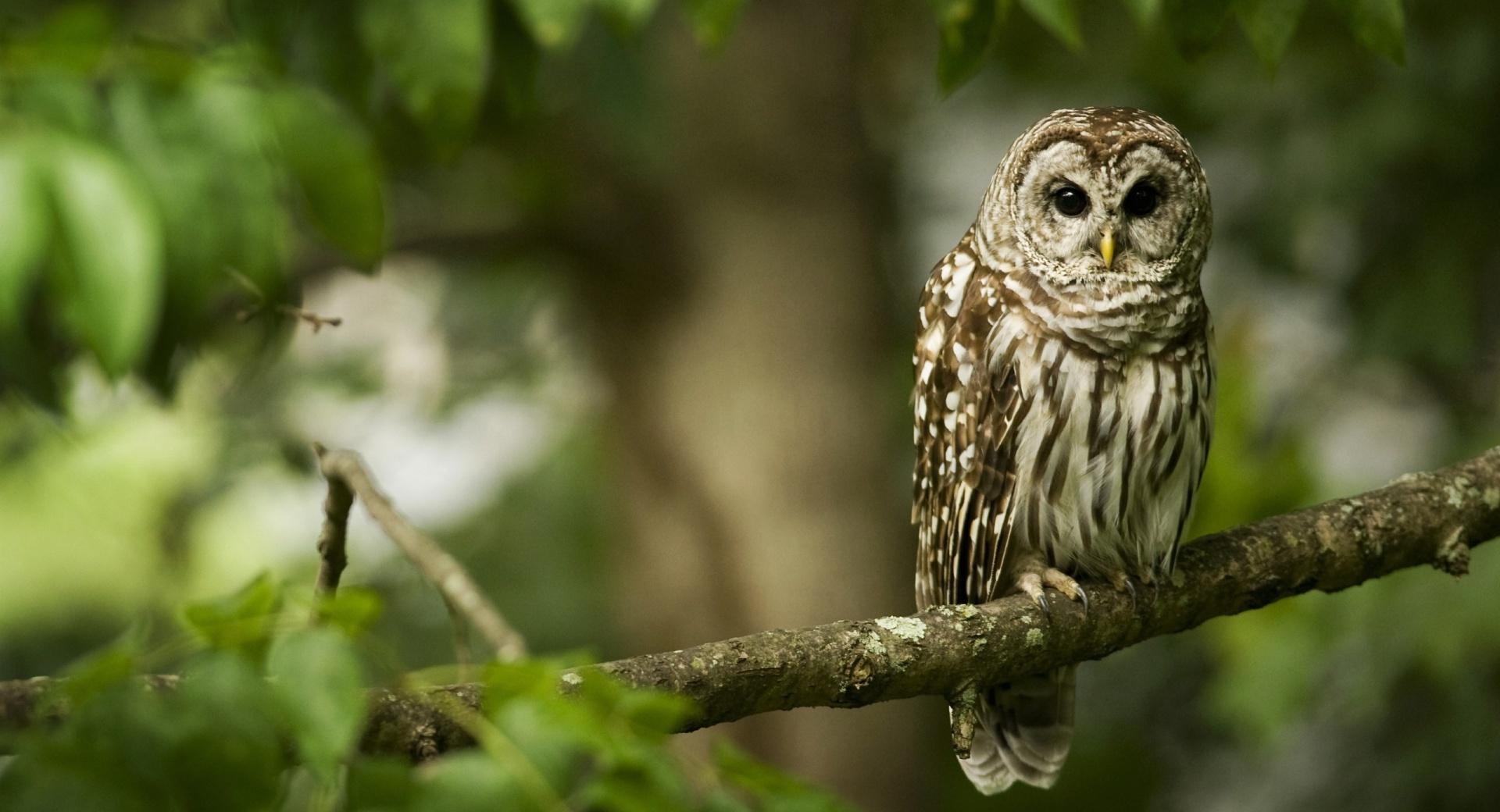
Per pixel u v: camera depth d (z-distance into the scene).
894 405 15.88
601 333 14.81
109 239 4.43
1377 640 11.30
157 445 13.55
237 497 14.37
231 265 5.00
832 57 14.59
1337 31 12.37
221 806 3.30
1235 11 5.86
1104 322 7.44
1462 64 12.14
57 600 14.98
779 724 14.39
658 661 5.23
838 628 5.72
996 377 7.61
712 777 3.59
